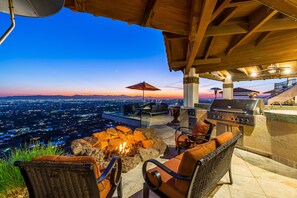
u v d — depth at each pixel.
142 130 3.84
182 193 1.39
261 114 3.40
